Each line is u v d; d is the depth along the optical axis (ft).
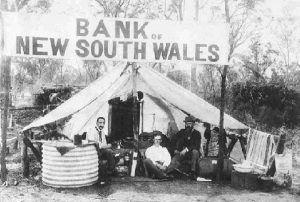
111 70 29.07
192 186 22.17
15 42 21.63
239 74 54.85
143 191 20.94
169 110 32.55
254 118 44.93
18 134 33.14
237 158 28.58
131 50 22.27
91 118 30.99
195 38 22.44
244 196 20.22
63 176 21.30
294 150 32.99
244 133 26.96
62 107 26.76
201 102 29.07
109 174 24.12
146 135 29.32
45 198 19.17
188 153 25.16
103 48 22.15
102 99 27.94
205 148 31.27
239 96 46.55
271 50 58.85
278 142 22.49
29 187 21.25
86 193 20.35
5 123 21.94
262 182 21.74
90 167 21.94
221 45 22.47
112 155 24.21
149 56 22.35
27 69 84.33
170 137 30.66
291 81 47.26
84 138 24.35
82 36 22.04
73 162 21.38
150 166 23.54
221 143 23.39
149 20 22.27
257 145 24.21
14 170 25.05
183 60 22.38
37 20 21.74
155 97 32.14
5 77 21.80
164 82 29.07
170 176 23.61
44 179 21.89
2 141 21.94
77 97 27.71
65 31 22.00
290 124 43.50
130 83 30.86
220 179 23.75
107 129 31.60
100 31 22.08
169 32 22.34
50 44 21.84
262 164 23.17
